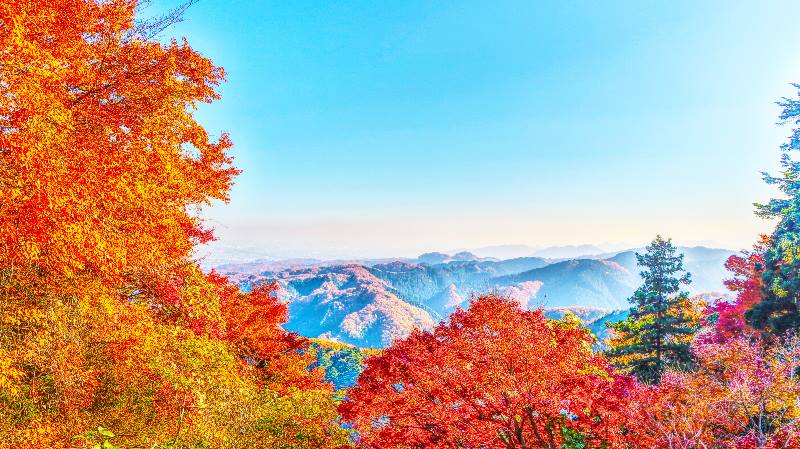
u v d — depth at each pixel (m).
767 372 12.07
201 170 10.32
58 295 7.58
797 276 20.83
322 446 12.12
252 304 20.16
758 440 8.91
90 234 6.51
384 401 9.37
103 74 7.78
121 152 7.48
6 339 6.65
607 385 9.12
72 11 6.66
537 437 8.23
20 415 6.74
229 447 9.99
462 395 8.61
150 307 10.17
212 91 9.40
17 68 5.59
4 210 5.68
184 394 9.29
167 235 9.13
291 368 21.17
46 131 5.84
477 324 8.76
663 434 8.83
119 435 8.20
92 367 8.16
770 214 26.28
